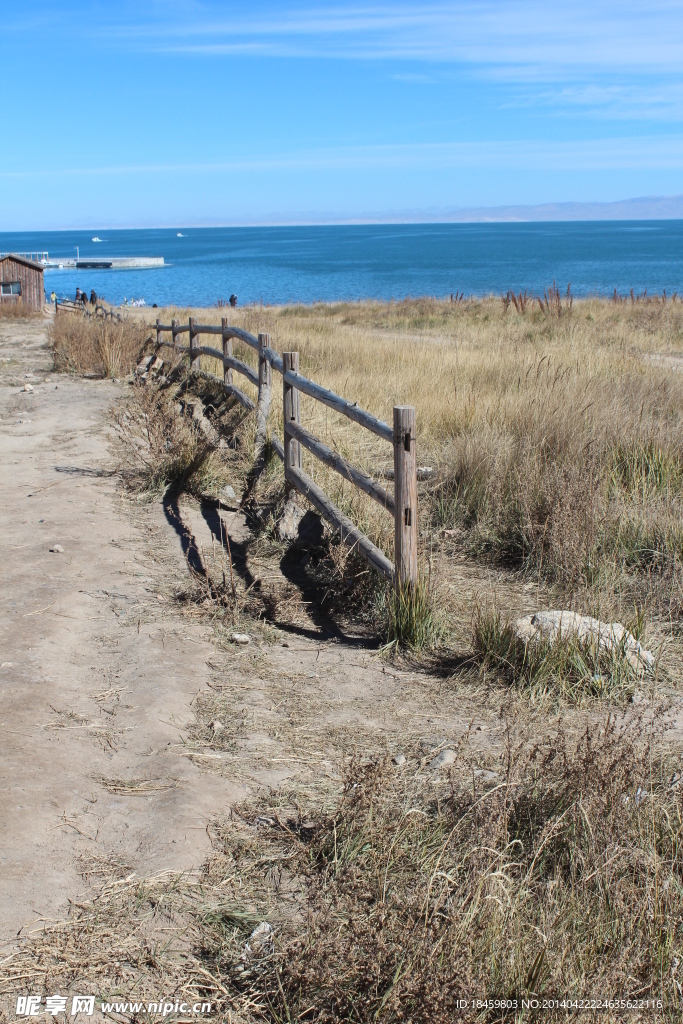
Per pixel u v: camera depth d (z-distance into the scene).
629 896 2.56
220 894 2.70
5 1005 2.23
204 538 6.52
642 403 8.87
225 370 10.62
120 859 2.83
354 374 12.34
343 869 2.72
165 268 148.38
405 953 2.33
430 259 152.12
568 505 6.04
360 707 4.02
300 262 154.62
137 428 10.08
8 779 3.18
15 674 4.07
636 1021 2.20
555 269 109.94
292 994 2.33
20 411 11.98
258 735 3.71
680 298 30.05
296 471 6.65
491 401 9.55
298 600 5.40
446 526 6.77
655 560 5.93
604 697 4.16
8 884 2.64
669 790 3.14
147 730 3.66
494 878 2.54
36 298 42.16
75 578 5.50
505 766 3.38
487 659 4.41
